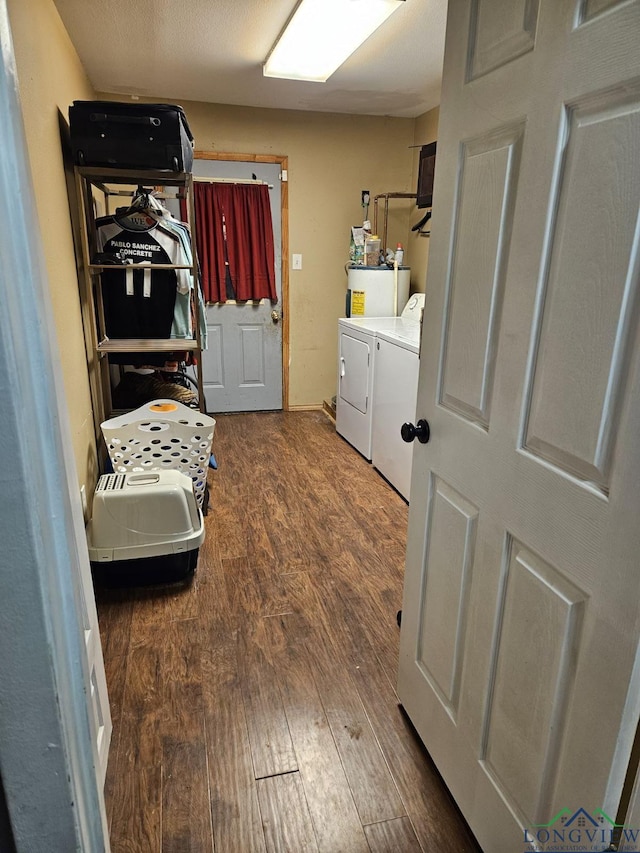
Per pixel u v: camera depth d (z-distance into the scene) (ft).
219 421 15.14
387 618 7.00
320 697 5.72
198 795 4.66
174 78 11.50
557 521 3.10
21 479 1.89
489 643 3.87
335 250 15.29
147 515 7.20
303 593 7.49
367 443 12.22
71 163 8.57
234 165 14.01
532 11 3.06
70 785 2.28
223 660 6.22
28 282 1.91
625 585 2.61
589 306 2.76
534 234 3.13
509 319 3.42
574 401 2.91
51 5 7.70
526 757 3.51
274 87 12.07
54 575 2.12
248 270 14.80
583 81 2.71
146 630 6.68
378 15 8.04
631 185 2.47
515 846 3.66
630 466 2.55
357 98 12.89
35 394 1.98
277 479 11.29
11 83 1.87
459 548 4.20
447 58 3.94
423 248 14.51
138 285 9.32
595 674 2.85
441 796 4.69
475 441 3.89
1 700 2.10
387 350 10.82
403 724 5.40
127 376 10.77
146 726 5.32
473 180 3.73
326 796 4.68
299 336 15.70
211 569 8.02
